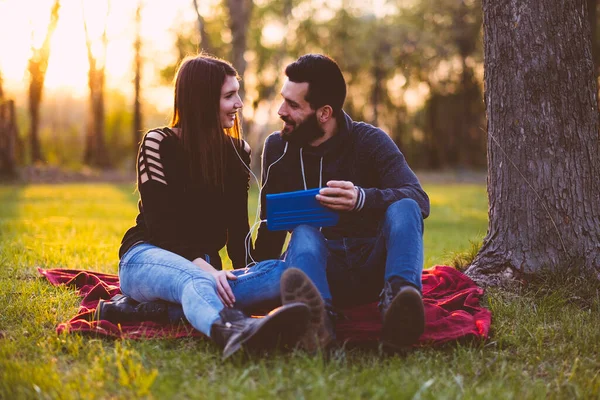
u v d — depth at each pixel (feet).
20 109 107.96
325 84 9.92
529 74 12.32
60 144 124.57
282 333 8.19
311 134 10.16
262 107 107.65
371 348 9.07
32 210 34.91
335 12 113.50
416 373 8.07
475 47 104.17
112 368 8.08
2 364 8.15
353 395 7.33
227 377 7.88
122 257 10.18
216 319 8.47
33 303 11.43
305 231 9.21
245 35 66.23
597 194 12.50
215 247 10.61
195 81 10.03
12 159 71.20
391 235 8.96
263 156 11.00
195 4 67.82
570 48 12.29
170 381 7.64
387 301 8.55
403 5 107.24
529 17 12.29
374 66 115.85
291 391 7.43
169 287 9.33
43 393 7.27
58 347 9.01
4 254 16.60
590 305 11.27
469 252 14.32
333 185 9.32
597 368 8.66
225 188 10.54
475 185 77.97
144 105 116.06
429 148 126.52
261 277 9.59
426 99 127.13
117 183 73.87
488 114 13.05
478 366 8.57
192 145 10.12
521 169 12.44
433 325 9.78
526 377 8.27
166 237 9.91
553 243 12.27
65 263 16.42
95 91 95.20
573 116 12.33
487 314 10.43
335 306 10.28
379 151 10.28
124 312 9.99
